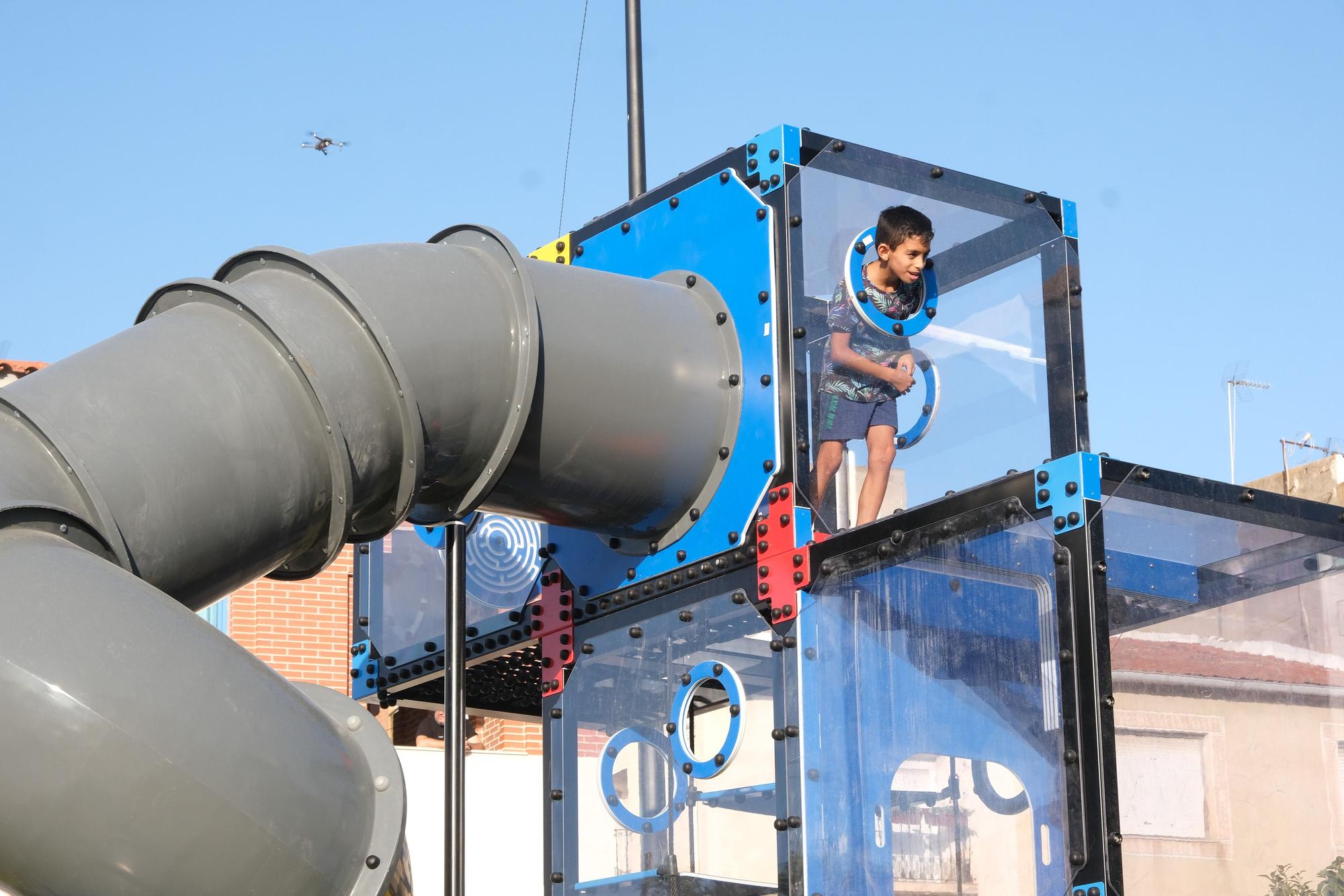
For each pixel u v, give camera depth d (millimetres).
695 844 6945
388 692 9602
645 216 7941
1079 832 5418
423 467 6246
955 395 7336
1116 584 5656
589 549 7836
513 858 17266
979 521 5996
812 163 7340
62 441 5312
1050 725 5594
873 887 6102
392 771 5543
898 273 7258
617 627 7605
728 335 7320
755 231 7301
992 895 5676
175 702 4887
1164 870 5539
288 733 5148
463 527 6777
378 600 9555
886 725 6199
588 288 7094
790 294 7117
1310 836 5918
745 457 7117
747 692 6855
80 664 4789
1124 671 5621
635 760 7328
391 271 6480
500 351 6621
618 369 7000
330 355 5977
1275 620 6098
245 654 5234
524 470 6922
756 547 6977
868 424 7230
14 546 4992
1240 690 5887
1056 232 7633
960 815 5848
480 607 8695
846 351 7199
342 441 5859
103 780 4738
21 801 4711
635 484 7168
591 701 7641
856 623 6430
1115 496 5742
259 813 4984
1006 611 5824
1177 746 5703
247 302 5855
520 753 17656
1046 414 7242
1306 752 6020
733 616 7012
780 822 6500
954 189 7559
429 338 6395
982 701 5840
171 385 5598
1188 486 5988
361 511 6332
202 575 5680
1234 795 5770
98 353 5672
